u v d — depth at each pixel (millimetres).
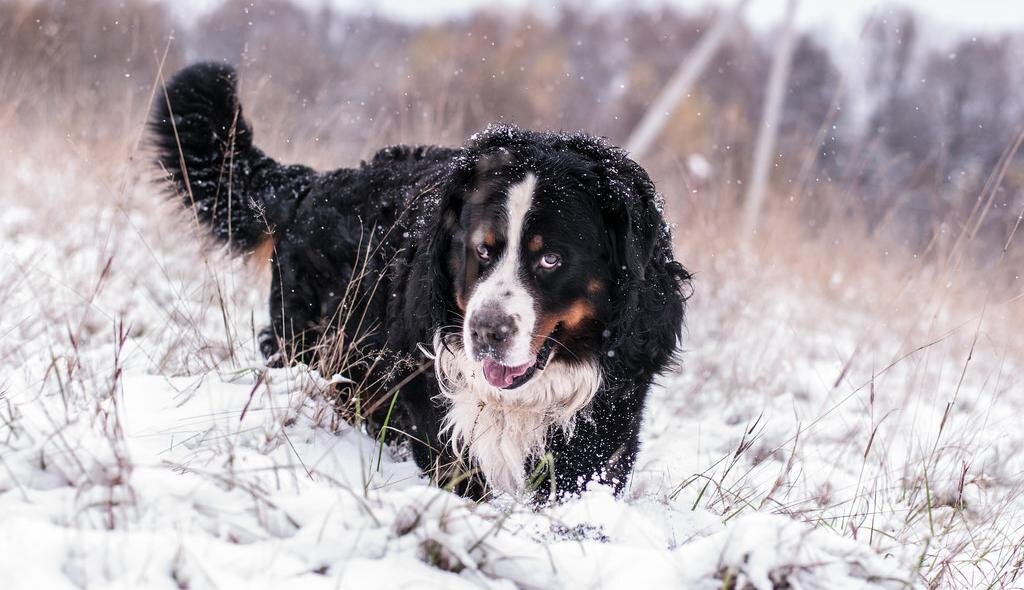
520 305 3248
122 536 2178
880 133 8781
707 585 2383
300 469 3029
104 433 2693
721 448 4555
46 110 8227
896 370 5902
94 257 5809
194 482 2520
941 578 2908
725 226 7867
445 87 7512
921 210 8156
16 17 8422
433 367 3529
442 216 3482
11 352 3975
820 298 7598
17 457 2521
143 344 4535
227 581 2074
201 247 4746
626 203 3357
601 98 15258
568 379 3553
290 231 4379
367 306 3875
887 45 15430
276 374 3891
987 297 5230
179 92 4711
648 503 3465
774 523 2461
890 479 4121
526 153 3438
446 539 2320
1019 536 3648
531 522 2854
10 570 1974
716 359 5684
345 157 6922
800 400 5363
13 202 7012
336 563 2262
